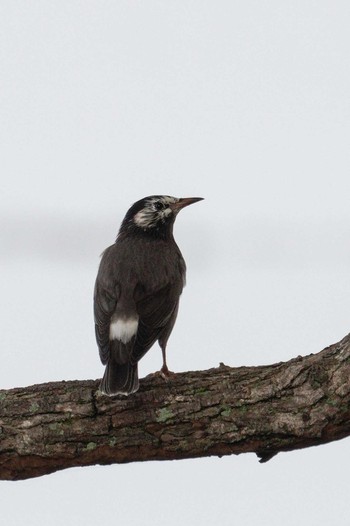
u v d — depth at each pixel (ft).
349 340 34.09
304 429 33.19
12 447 34.78
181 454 34.68
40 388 35.86
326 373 33.63
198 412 34.27
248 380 34.81
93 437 34.53
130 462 35.22
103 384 35.09
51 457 34.83
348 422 33.22
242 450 34.27
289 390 33.76
